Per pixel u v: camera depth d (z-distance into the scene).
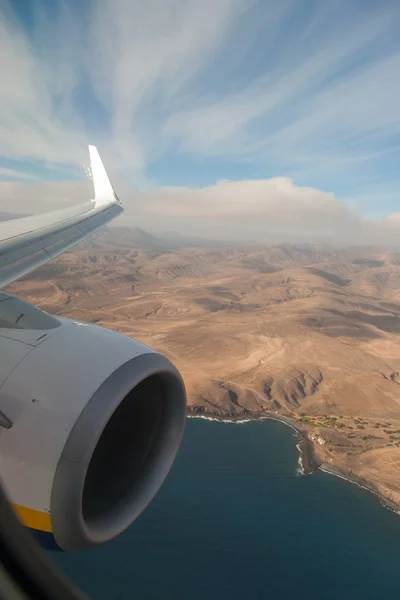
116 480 5.83
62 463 4.70
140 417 6.39
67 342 5.86
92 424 4.90
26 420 4.88
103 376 5.36
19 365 5.34
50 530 4.73
